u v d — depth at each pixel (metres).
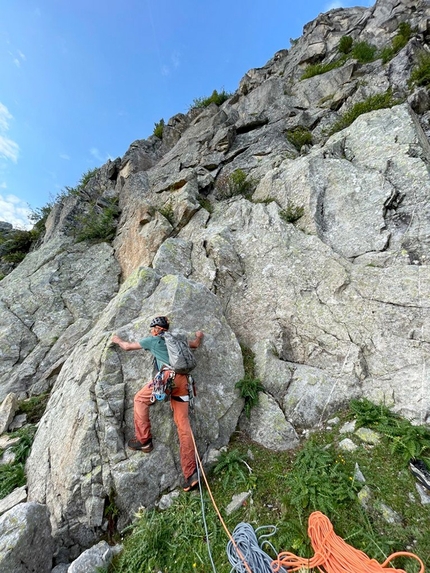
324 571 2.60
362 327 5.00
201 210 8.89
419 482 3.25
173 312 4.78
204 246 7.17
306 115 12.01
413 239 5.42
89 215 12.06
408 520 2.91
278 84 15.69
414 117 7.52
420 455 3.50
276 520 3.11
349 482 3.31
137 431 3.71
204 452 4.07
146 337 4.12
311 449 3.79
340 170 7.01
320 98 13.43
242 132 13.40
